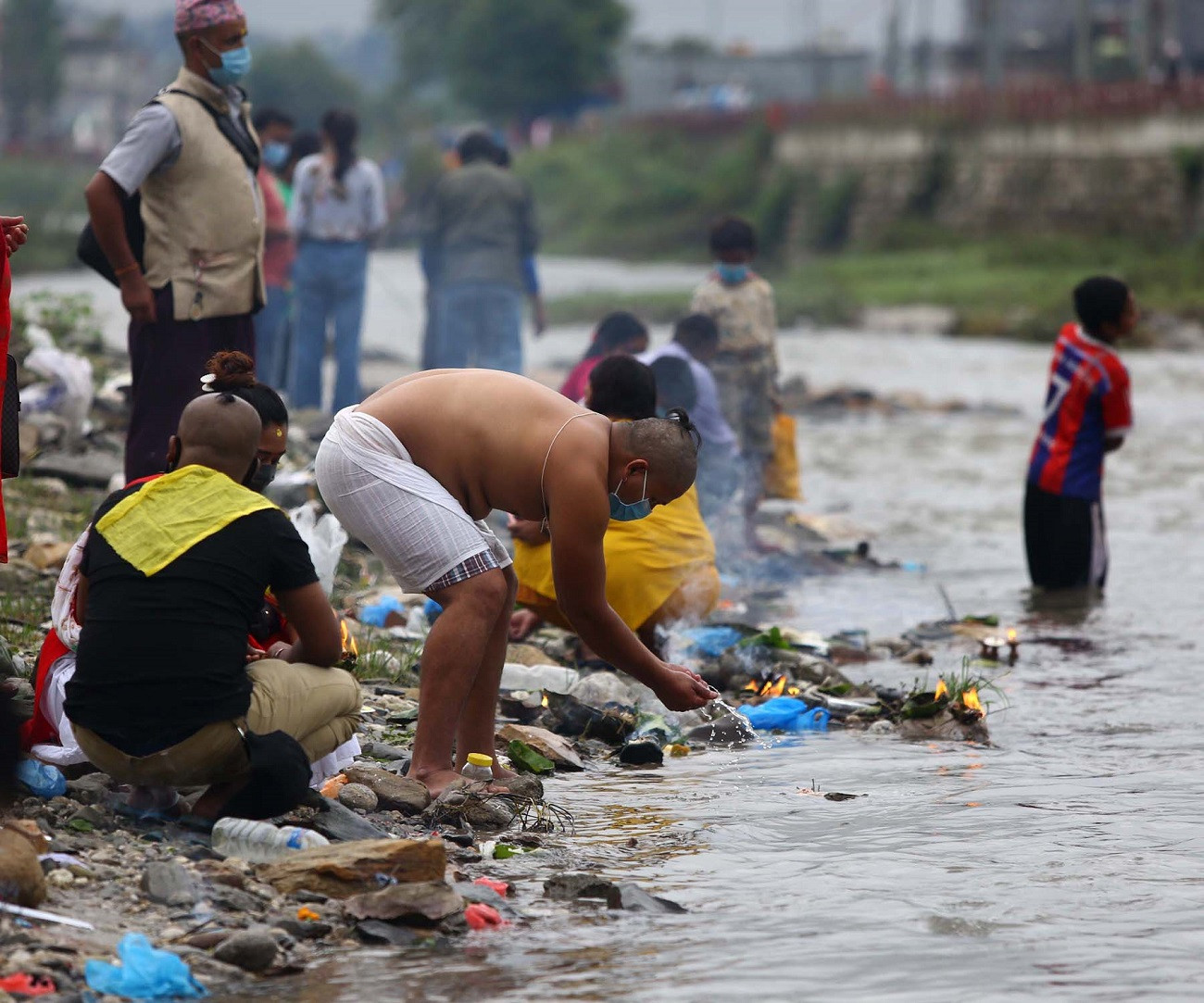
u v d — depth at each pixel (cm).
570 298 8725
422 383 1348
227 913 1011
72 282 9269
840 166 13812
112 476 2458
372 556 2369
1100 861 1186
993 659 1972
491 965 964
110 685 1116
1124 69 17562
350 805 1248
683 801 1361
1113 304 2431
